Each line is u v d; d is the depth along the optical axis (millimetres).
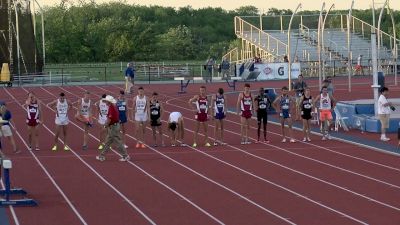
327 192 20094
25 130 35406
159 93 54188
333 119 33969
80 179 22859
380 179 21891
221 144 30031
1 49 66812
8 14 66312
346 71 70375
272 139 31328
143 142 29531
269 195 19875
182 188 21141
